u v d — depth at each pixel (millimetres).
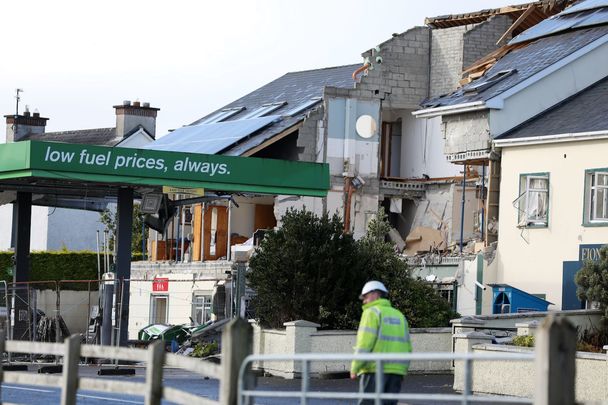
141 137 140750
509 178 79062
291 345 60656
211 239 106750
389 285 64250
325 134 103250
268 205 110250
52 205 86500
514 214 78312
